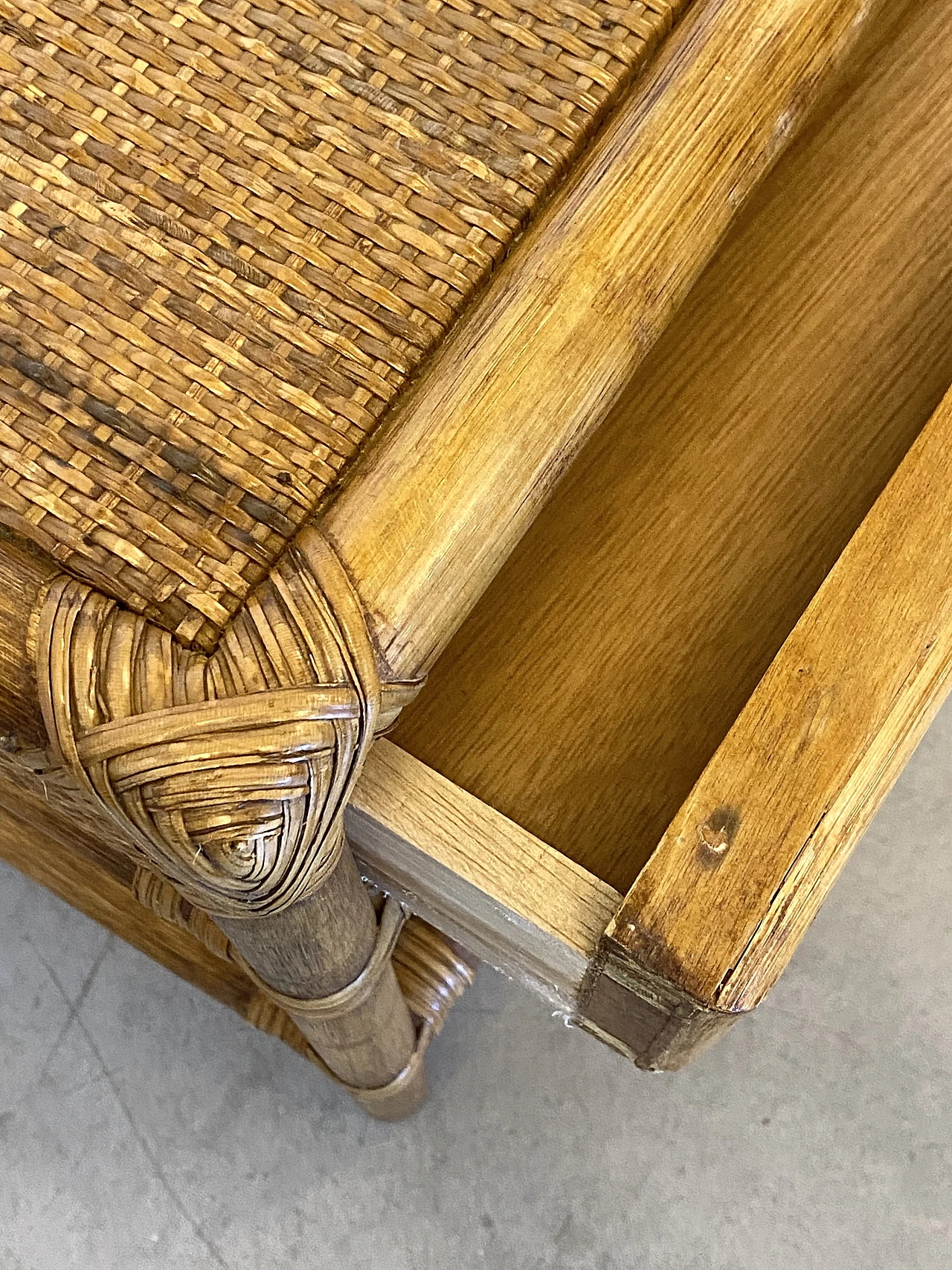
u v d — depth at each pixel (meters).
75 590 0.29
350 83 0.34
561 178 0.34
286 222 0.33
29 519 0.30
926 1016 0.89
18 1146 0.86
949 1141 0.87
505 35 0.35
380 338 0.32
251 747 0.27
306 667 0.28
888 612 0.34
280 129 0.34
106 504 0.30
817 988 0.90
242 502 0.30
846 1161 0.86
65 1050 0.88
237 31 0.35
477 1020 0.89
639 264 0.33
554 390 0.32
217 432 0.31
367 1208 0.86
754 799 0.32
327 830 0.30
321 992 0.46
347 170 0.33
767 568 0.45
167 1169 0.86
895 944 0.91
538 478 0.32
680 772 0.42
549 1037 0.89
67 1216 0.85
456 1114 0.88
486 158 0.34
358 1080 0.69
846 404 0.48
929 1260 0.84
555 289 0.32
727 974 0.31
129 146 0.33
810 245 0.50
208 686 0.28
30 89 0.34
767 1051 0.89
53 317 0.32
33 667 0.28
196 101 0.34
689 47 0.35
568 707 0.43
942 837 0.93
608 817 0.42
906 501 0.35
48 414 0.31
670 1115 0.88
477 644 0.44
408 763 0.38
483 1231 0.85
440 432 0.31
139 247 0.32
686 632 0.44
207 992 0.76
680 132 0.34
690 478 0.47
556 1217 0.86
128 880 0.64
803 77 0.36
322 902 0.37
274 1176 0.86
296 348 0.32
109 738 0.27
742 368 0.48
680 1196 0.86
